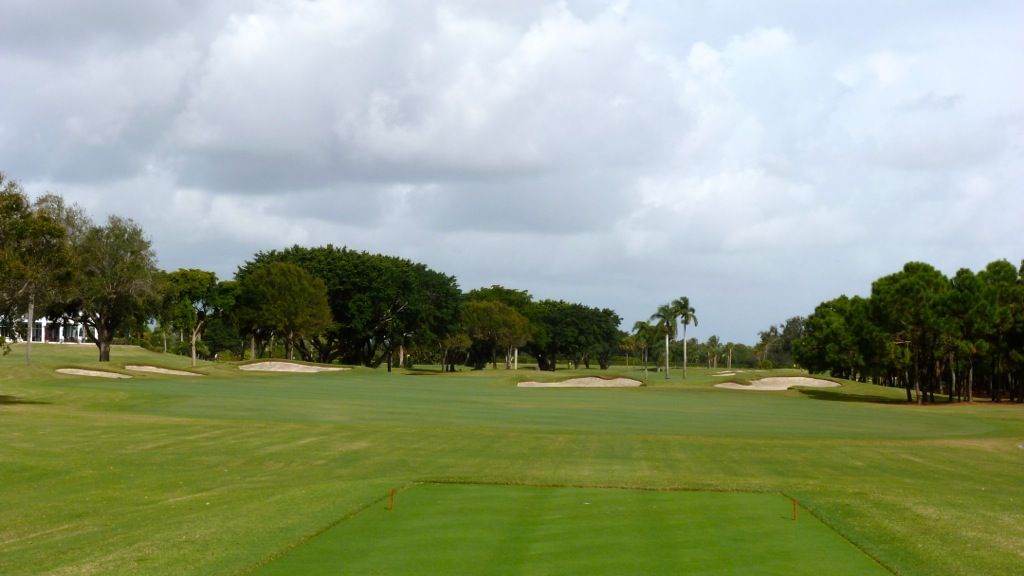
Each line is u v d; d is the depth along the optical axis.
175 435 31.64
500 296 184.25
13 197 43.22
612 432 36.91
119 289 85.00
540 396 69.81
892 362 83.25
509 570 11.72
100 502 19.62
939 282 87.31
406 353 156.00
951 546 13.26
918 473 26.95
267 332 123.94
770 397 80.88
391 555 12.56
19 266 41.62
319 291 109.56
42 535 15.84
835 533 14.18
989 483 25.06
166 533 14.45
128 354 114.44
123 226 85.56
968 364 88.00
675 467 25.58
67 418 36.19
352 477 22.97
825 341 122.69
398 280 120.06
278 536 13.74
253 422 36.72
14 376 65.44
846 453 31.42
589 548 13.02
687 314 135.38
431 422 40.31
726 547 13.15
